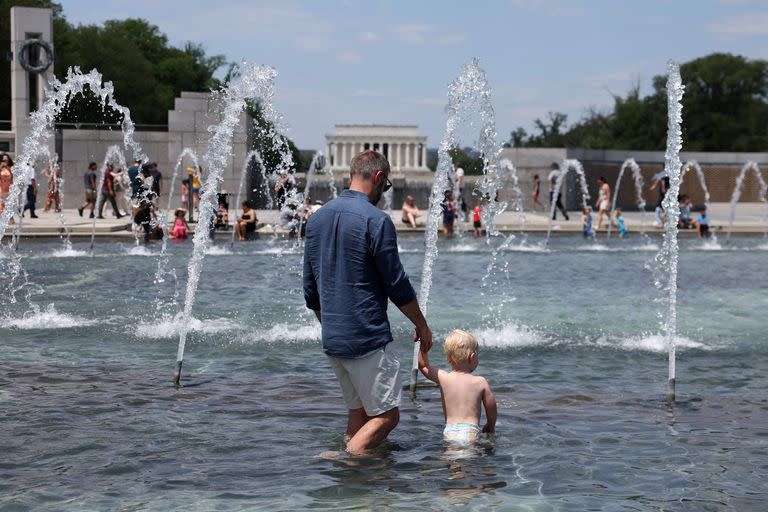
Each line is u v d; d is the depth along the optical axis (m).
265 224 30.92
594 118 100.88
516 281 16.08
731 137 92.94
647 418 6.54
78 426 6.16
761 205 49.28
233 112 11.87
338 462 5.35
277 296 13.62
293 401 7.03
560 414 6.64
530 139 101.81
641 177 46.34
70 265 18.22
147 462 5.33
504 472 5.16
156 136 39.12
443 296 13.84
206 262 19.27
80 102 51.62
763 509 4.55
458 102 10.49
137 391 7.32
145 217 25.67
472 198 38.31
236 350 9.28
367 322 5.52
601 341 9.95
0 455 5.45
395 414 5.68
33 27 39.59
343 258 5.52
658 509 4.54
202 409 6.72
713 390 7.57
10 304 12.48
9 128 63.59
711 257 21.81
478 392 6.04
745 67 92.44
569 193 42.59
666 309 12.53
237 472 5.14
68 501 4.62
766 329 10.84
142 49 95.50
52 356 8.89
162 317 11.43
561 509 4.52
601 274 17.41
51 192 35.19
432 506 4.55
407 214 31.72
